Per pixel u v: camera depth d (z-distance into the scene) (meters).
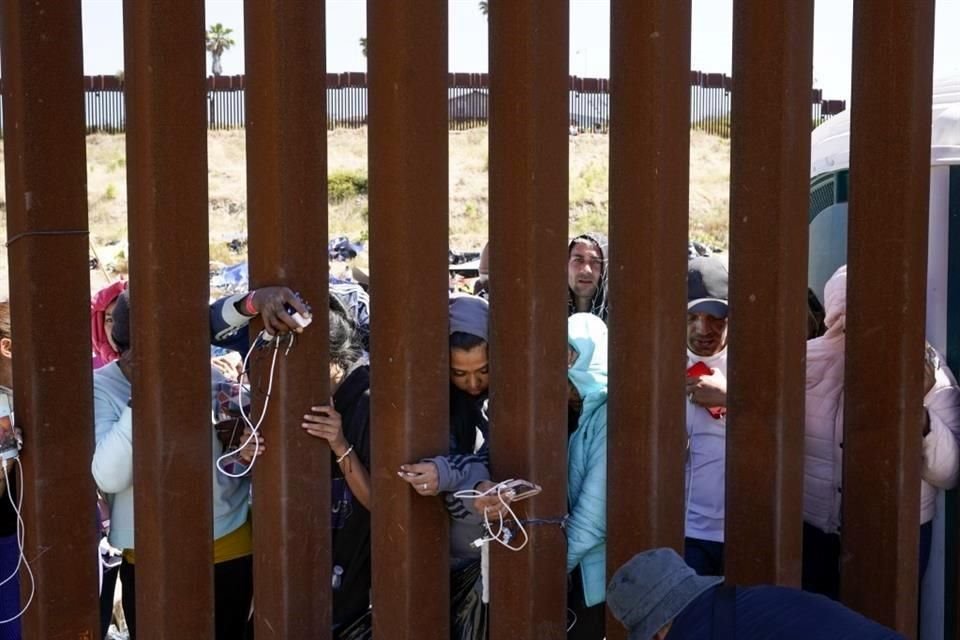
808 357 3.44
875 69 3.00
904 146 2.97
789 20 2.83
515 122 2.71
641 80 2.77
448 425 2.82
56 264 2.71
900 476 3.05
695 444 3.46
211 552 2.78
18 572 2.90
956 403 3.32
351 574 3.15
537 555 2.82
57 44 2.67
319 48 2.67
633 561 2.44
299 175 2.68
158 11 2.58
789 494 2.98
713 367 3.51
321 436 2.77
